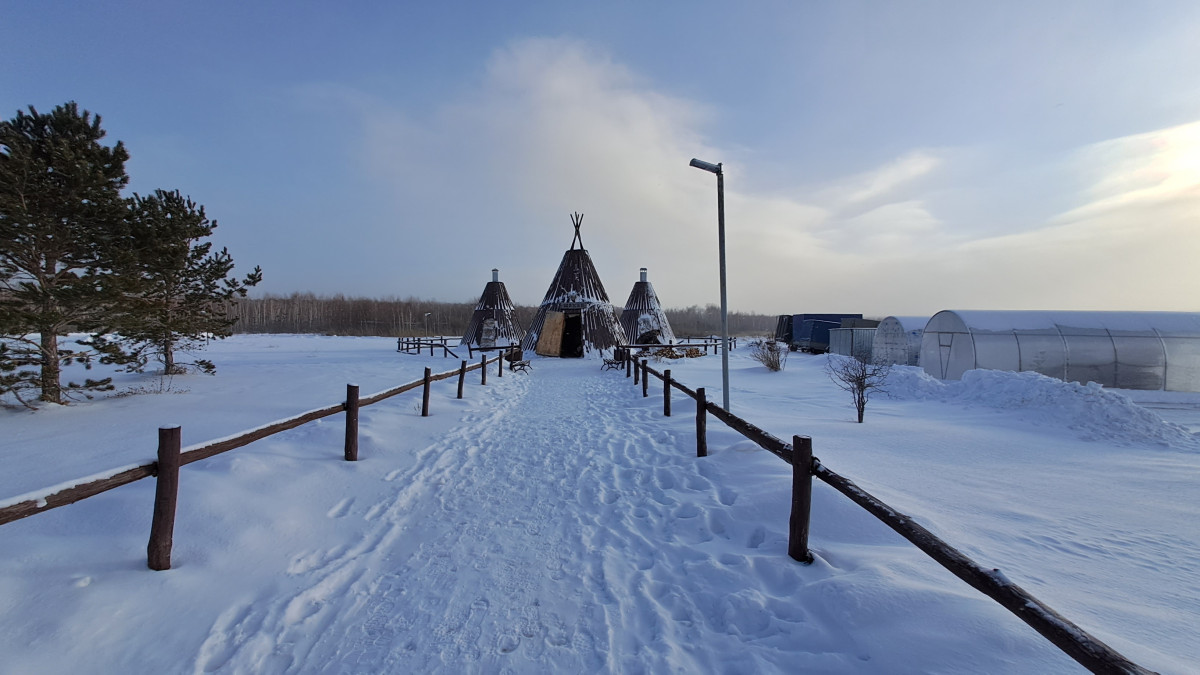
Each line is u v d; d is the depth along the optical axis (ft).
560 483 16.99
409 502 15.11
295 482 15.20
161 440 9.89
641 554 11.58
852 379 30.17
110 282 30.30
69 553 9.93
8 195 28.04
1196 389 38.86
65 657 7.57
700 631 8.43
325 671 7.78
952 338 44.98
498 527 13.32
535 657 8.02
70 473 17.72
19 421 27.09
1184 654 7.27
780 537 11.49
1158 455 19.45
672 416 27.94
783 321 133.59
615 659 7.86
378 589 10.21
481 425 26.71
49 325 29.40
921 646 7.10
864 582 8.66
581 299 79.71
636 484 16.72
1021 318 43.52
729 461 17.98
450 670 7.75
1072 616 8.26
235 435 12.32
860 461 18.01
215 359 75.31
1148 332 40.45
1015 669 6.49
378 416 24.89
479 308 90.74
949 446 20.57
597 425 26.86
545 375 55.01
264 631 8.68
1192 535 11.84
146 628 8.45
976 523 12.42
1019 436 22.38
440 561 11.41
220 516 12.17
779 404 32.76
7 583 8.75
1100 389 25.53
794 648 7.65
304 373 53.16
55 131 34.06
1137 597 9.07
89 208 29.89
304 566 11.07
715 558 10.97
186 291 44.75
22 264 30.45
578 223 84.33
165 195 43.06
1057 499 14.34
